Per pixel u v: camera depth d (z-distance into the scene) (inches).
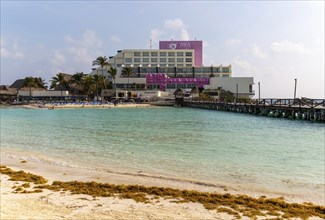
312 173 692.7
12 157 879.7
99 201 473.7
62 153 943.7
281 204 468.1
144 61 6102.4
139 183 598.9
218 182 613.6
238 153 932.0
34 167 741.9
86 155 908.6
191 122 2096.5
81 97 5231.3
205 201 478.0
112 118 2500.0
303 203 487.5
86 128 1710.1
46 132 1518.2
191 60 6166.3
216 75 5905.5
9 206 443.8
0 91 5226.4
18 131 1566.2
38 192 514.6
